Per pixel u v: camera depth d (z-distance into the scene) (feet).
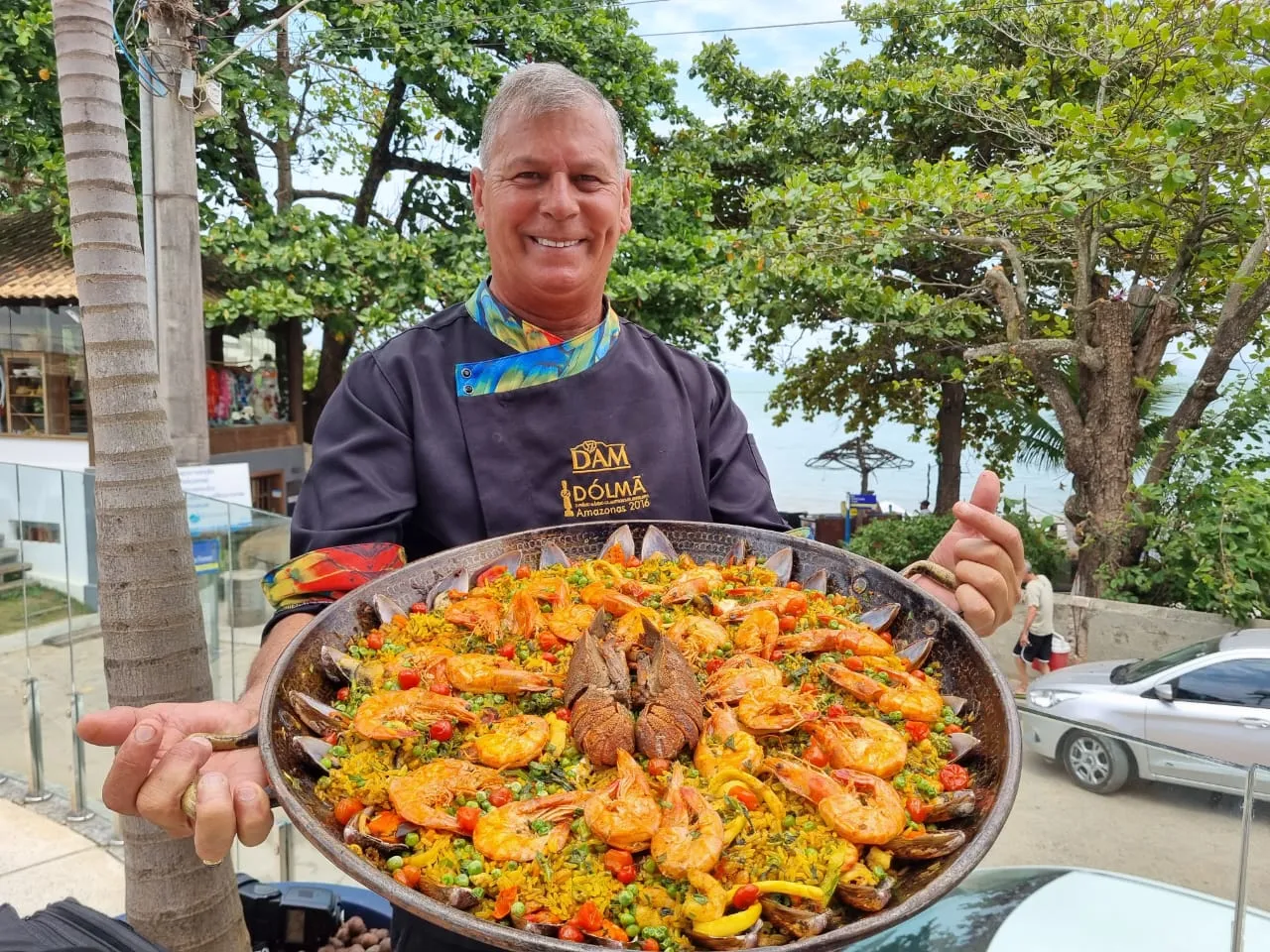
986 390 56.08
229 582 23.17
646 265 45.01
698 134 55.06
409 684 7.52
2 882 20.44
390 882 4.98
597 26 48.16
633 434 10.23
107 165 10.57
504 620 8.50
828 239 37.22
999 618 8.16
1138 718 22.40
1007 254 38.01
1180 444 36.68
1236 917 8.59
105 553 10.88
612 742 6.78
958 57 52.42
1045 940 9.20
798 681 7.79
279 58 44.32
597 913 5.35
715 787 6.41
